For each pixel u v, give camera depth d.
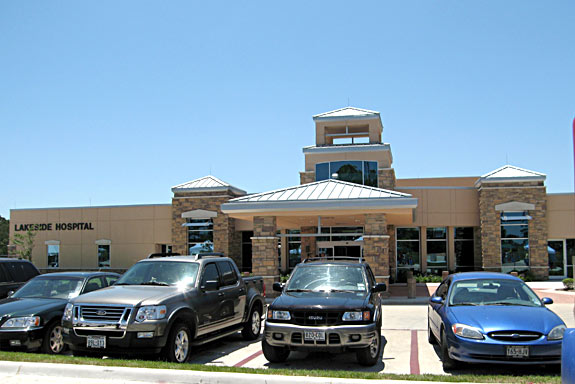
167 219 33.97
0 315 10.09
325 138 32.56
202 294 9.99
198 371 7.53
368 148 30.73
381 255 20.53
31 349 9.95
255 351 10.63
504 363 7.93
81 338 8.69
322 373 7.53
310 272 10.66
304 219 26.80
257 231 21.58
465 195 32.09
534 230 30.20
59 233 35.44
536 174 30.61
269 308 9.20
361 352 8.88
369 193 20.78
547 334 7.98
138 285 10.05
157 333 8.52
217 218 32.34
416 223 32.00
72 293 11.55
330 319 8.77
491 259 30.23
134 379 7.60
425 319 15.26
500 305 9.23
